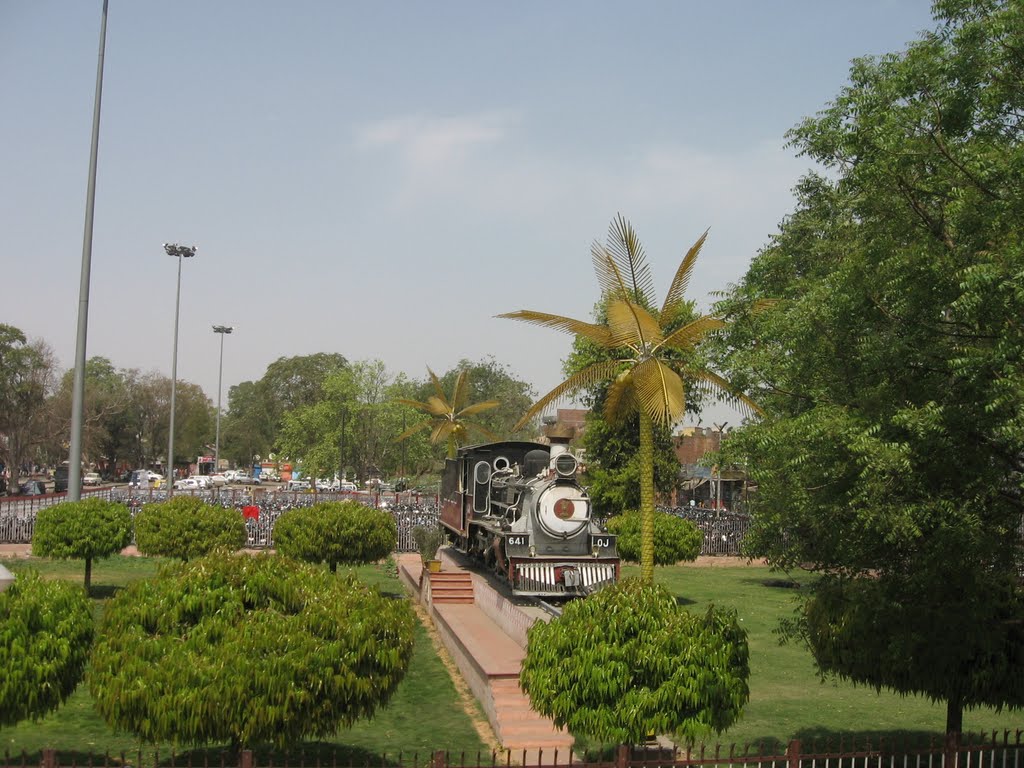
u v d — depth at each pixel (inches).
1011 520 358.3
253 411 3823.8
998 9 364.5
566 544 818.2
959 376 327.3
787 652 736.3
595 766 313.1
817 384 399.2
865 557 387.2
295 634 366.3
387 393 2128.4
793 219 809.5
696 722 362.0
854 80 514.0
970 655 390.9
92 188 916.0
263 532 1278.3
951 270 335.9
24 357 2400.3
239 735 349.7
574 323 569.3
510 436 2797.7
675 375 547.5
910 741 488.4
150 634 373.7
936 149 363.9
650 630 375.2
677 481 1469.0
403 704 559.8
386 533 917.2
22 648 363.6
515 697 520.7
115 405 3038.9
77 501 892.0
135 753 439.2
